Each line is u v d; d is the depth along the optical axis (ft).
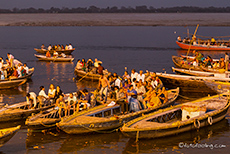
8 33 339.57
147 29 410.93
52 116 64.18
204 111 61.98
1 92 91.97
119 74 118.83
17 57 165.68
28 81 107.34
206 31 352.28
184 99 86.99
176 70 108.37
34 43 236.02
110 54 175.42
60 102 63.87
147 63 143.84
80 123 56.13
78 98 69.72
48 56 155.94
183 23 560.20
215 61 119.85
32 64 143.23
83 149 52.80
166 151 51.65
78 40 260.42
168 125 55.21
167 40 257.96
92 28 439.63
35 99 68.28
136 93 66.33
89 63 115.65
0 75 96.99
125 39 268.41
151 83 83.51
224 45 196.54
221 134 59.11
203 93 95.04
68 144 54.70
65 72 124.06
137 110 65.57
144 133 53.62
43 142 55.62
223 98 73.67
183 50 191.93
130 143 54.60
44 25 515.91
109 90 77.25
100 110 63.93
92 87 98.89
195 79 95.71
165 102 71.10
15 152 51.67
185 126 57.31
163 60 152.76
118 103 67.31
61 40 260.21
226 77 98.53
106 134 59.16
